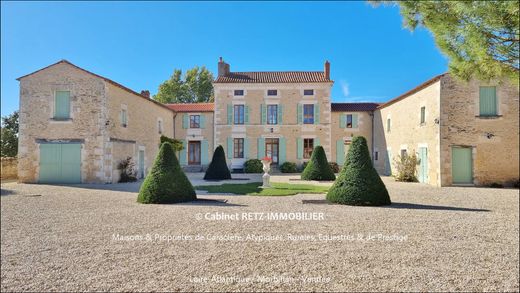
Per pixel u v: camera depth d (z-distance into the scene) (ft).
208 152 74.64
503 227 17.85
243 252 13.51
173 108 78.28
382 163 67.51
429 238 15.60
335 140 73.26
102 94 44.14
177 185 26.30
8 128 74.23
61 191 34.68
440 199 29.58
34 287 10.26
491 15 14.02
